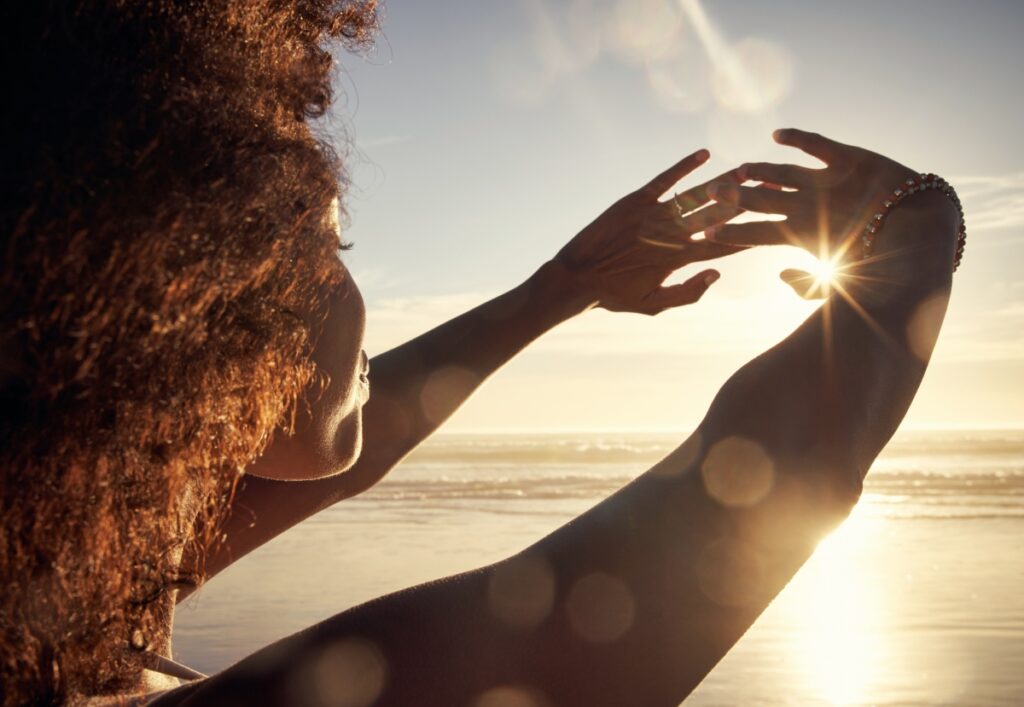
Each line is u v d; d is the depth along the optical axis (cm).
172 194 50
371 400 122
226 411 53
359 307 73
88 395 48
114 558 52
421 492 2527
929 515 1844
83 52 52
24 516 48
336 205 67
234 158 53
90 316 48
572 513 1888
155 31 55
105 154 50
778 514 54
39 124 50
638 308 128
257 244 52
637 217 124
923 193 64
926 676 642
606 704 52
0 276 47
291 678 54
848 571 1098
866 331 58
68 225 48
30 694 52
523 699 52
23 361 49
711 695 598
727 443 56
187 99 53
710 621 53
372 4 79
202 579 65
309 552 1277
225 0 60
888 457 5031
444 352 126
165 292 49
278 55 63
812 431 56
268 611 873
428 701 52
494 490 2586
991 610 862
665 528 55
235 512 112
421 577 1072
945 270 61
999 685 617
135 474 51
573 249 129
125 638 56
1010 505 2092
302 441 73
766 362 59
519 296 129
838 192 67
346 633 54
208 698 55
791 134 69
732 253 124
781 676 642
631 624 53
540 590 54
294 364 59
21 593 50
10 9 52
